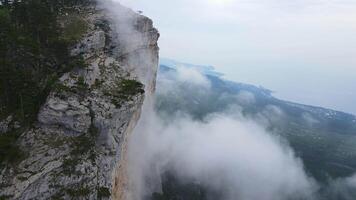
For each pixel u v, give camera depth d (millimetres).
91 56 76812
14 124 62125
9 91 64438
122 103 66688
